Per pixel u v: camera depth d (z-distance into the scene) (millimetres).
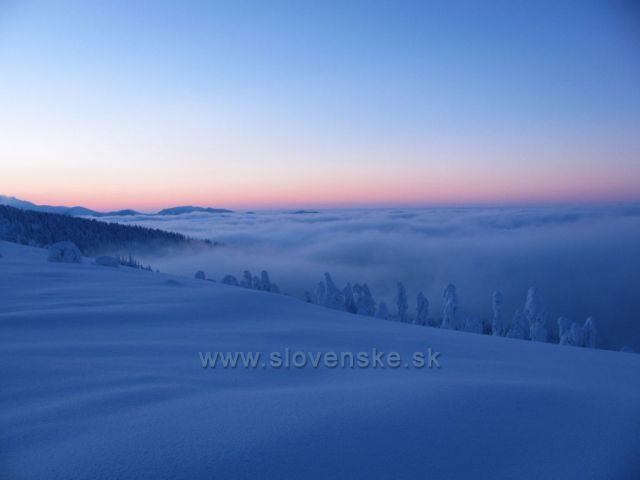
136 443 3420
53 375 5414
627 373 6570
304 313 12539
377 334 9562
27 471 2982
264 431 3701
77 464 3078
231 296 13227
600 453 3643
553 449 3691
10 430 3689
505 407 4527
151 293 13164
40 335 7699
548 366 7082
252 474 3066
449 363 7090
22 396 4625
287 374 6094
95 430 3686
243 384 5449
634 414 4484
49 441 3467
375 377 5977
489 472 3301
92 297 12062
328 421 3965
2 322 8344
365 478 3119
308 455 3350
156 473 2992
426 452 3520
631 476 3348
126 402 4457
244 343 7879
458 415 4246
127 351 6844
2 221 72188
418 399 4629
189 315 10359
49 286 13883
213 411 4191
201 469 3070
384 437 3711
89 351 6703
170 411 4176
